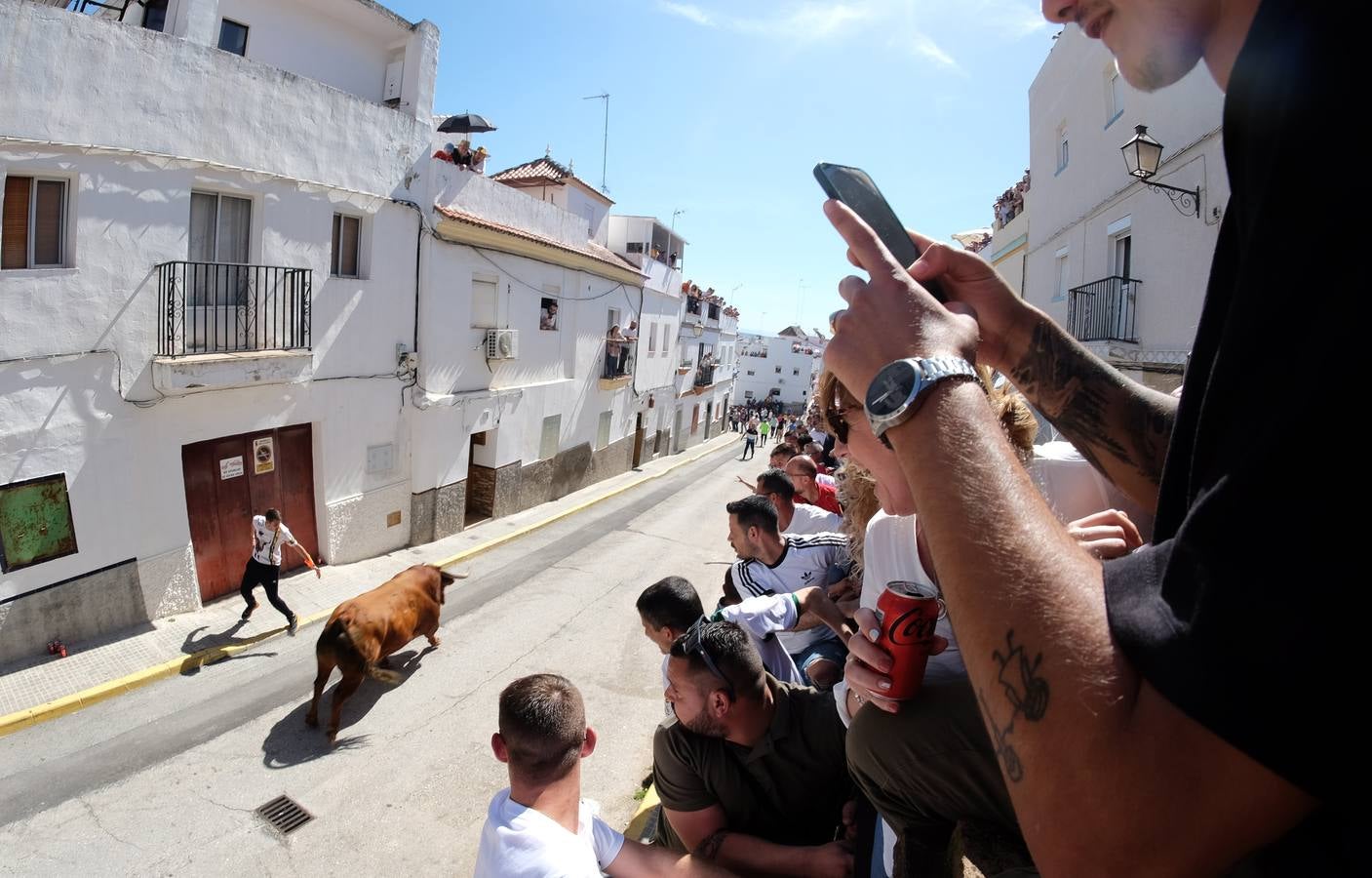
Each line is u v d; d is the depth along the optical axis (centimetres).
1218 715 37
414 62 1209
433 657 898
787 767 217
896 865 119
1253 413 41
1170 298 855
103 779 630
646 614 339
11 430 724
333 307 1083
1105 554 112
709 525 1719
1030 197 1445
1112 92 1057
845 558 378
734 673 213
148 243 819
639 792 637
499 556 1346
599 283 2006
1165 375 855
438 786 649
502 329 1495
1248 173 46
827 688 287
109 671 767
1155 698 42
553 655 920
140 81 798
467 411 1420
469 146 1408
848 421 110
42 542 758
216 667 824
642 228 2575
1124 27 59
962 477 56
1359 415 35
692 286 2958
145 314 823
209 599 951
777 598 302
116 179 784
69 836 565
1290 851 42
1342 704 34
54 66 725
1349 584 34
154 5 977
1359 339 35
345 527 1160
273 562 898
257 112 931
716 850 212
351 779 653
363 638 726
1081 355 98
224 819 594
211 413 922
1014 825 108
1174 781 40
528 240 1530
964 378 62
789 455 889
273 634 901
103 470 802
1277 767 35
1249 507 39
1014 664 48
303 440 1088
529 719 221
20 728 679
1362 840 36
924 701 117
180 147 846
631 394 2381
